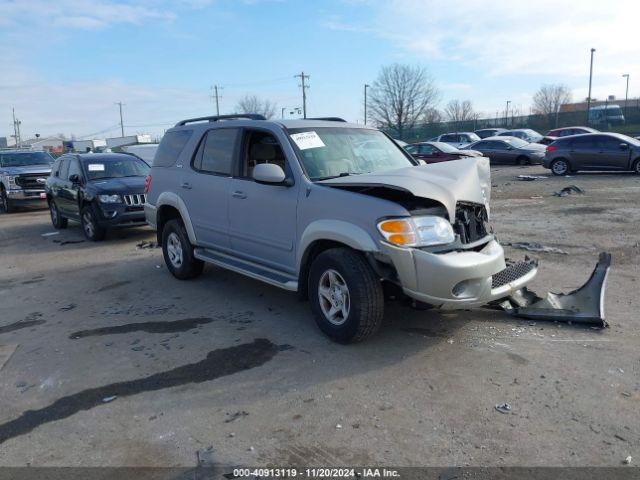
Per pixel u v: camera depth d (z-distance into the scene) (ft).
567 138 62.85
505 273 15.28
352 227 14.15
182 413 11.81
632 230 29.32
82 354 15.34
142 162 38.14
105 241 34.17
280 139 17.15
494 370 13.23
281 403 12.05
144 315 18.57
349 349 14.76
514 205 41.24
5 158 57.26
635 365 13.23
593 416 11.03
